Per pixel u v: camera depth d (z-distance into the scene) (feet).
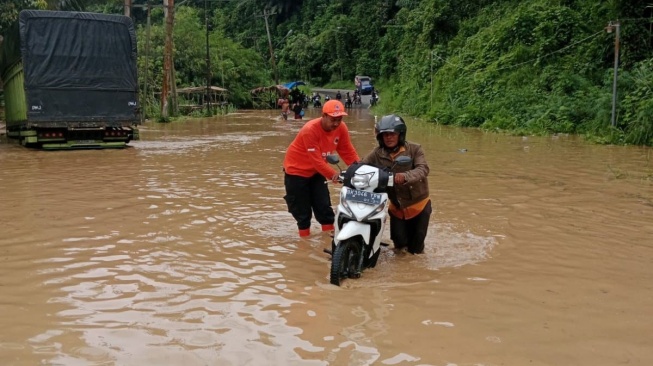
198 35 161.38
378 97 173.47
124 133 53.93
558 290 15.75
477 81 94.17
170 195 29.12
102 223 23.00
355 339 12.60
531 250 19.70
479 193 29.96
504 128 75.05
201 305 14.58
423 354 11.89
